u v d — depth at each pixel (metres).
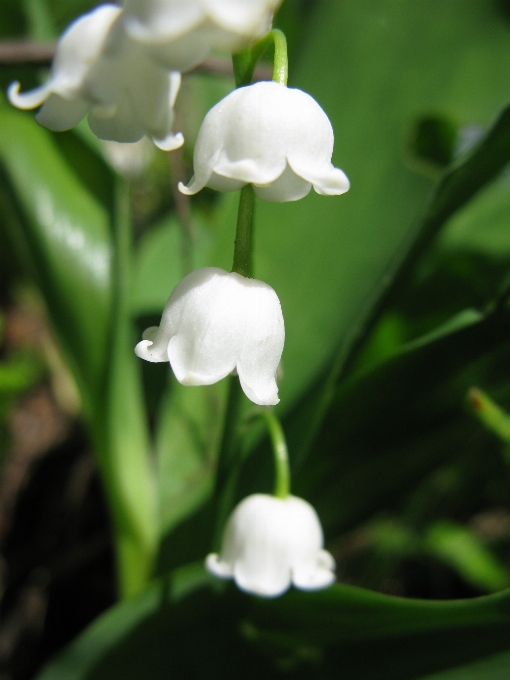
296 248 0.07
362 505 0.07
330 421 0.06
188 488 0.07
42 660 0.08
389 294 0.06
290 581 0.05
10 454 0.09
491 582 0.09
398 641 0.05
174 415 0.07
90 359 0.07
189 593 0.05
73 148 0.08
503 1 0.08
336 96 0.08
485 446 0.09
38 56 0.07
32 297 0.12
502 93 0.08
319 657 0.06
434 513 0.10
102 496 0.09
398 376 0.06
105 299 0.07
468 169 0.05
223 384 0.07
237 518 0.05
